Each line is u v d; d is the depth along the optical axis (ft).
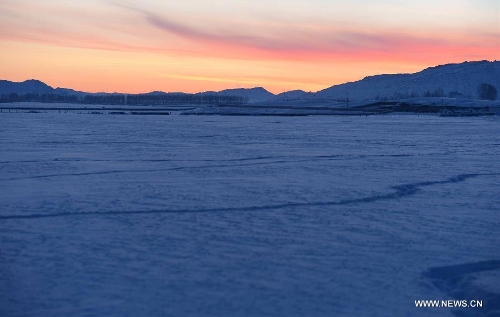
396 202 56.03
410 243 39.83
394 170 82.58
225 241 39.99
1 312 26.50
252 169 82.58
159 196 57.88
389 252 37.55
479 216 49.26
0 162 89.92
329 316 26.81
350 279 32.09
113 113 427.33
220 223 45.68
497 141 150.92
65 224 44.73
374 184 67.67
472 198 58.70
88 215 48.16
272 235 41.86
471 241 40.55
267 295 29.35
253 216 48.49
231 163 90.74
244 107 597.52
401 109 484.33
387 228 44.37
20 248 37.58
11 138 150.92
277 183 68.03
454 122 284.82
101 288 29.96
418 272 33.45
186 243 39.34
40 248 37.63
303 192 61.31
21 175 74.08
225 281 31.40
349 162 93.56
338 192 61.46
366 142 145.89
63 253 36.50
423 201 56.75
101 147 123.24
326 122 287.07
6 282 30.73
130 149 118.32
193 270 33.27
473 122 284.41
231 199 56.54
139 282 31.01
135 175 74.74
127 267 33.65
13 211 49.52
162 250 37.47
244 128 219.41
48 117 325.01
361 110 502.79
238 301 28.43
